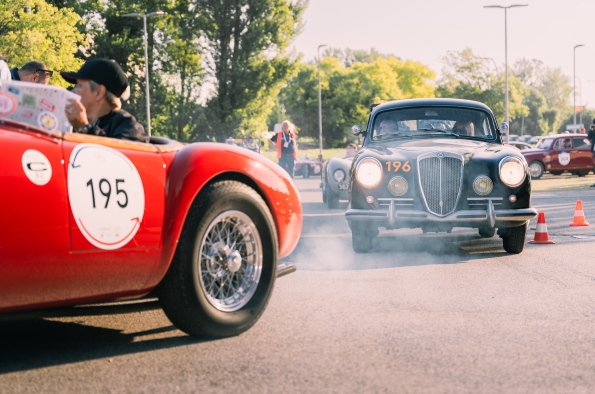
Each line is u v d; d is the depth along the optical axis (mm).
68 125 3279
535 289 5340
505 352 3574
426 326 4133
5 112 3082
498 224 6980
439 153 7031
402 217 7012
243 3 49406
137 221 3430
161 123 51719
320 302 4848
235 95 50406
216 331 3789
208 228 3730
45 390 2975
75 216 3176
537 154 26703
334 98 101562
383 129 8445
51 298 3197
